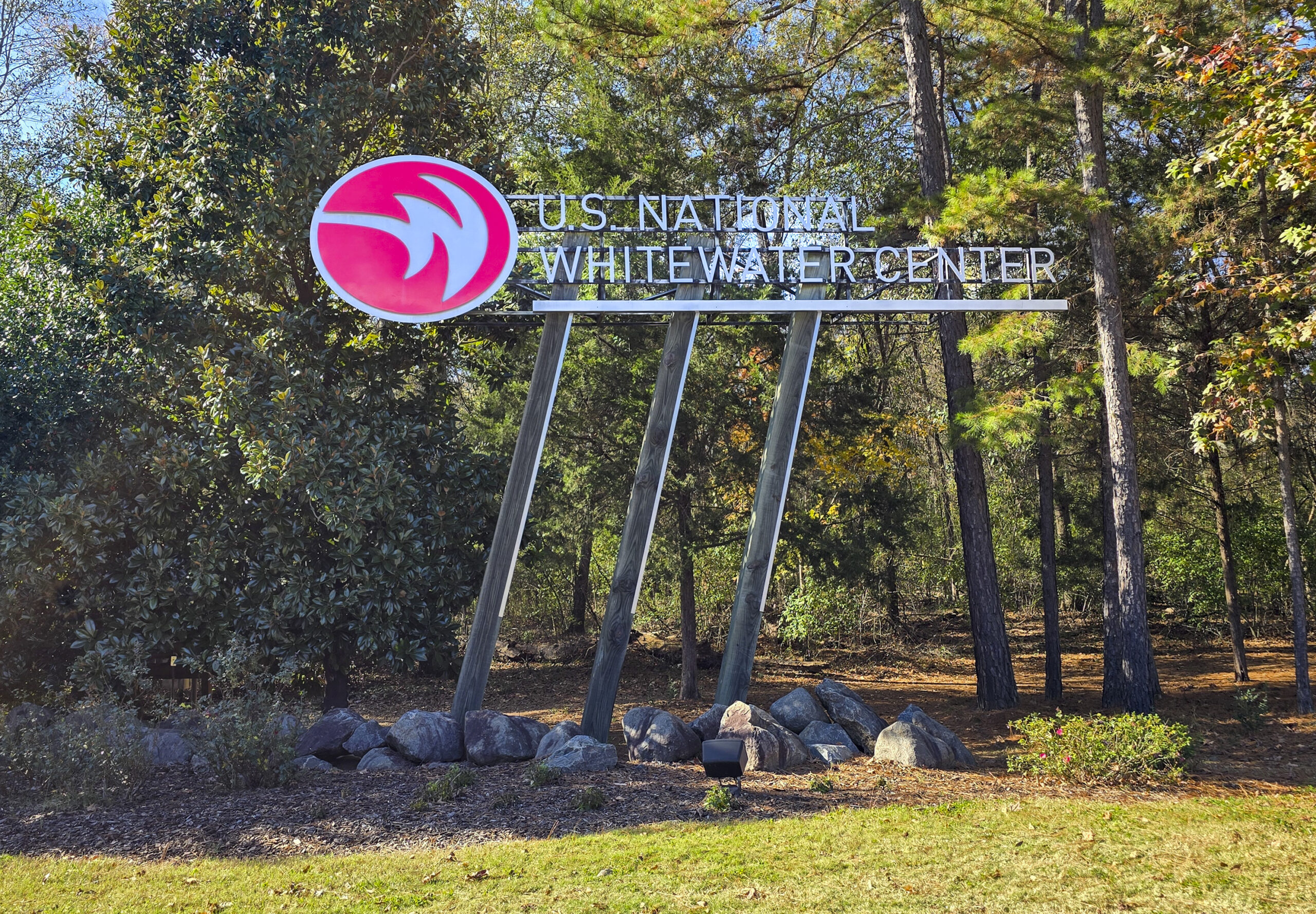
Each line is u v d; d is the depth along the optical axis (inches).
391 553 504.1
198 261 503.5
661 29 541.6
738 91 618.8
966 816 314.8
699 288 482.6
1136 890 240.5
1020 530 986.1
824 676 801.6
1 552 468.1
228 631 491.2
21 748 377.4
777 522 497.7
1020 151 695.1
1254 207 552.4
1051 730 393.1
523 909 239.8
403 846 299.0
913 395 967.0
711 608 960.9
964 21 525.7
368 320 579.8
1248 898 233.3
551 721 601.9
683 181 629.9
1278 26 374.6
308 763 414.6
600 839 297.4
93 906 251.0
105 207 582.2
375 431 528.4
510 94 900.0
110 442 506.0
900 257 519.8
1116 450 512.4
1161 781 364.5
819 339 668.1
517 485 466.0
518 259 601.9
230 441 505.7
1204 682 668.7
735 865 268.2
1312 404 721.0
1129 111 576.4
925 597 1139.3
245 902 251.3
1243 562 856.3
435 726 430.6
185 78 536.1
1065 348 629.6
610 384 642.2
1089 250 633.0
